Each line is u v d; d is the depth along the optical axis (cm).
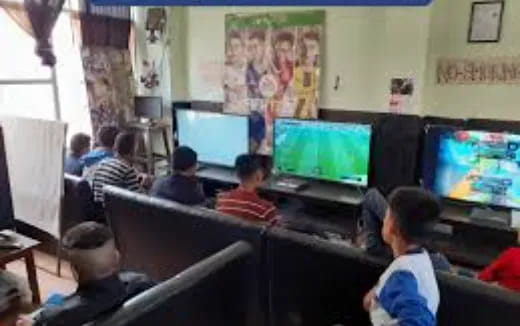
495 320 156
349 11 381
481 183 314
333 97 405
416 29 346
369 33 374
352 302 189
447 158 326
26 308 250
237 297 197
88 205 320
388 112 370
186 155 267
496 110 338
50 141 325
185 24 490
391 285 137
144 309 147
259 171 253
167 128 499
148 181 348
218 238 227
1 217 277
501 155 303
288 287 210
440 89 357
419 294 134
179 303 161
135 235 268
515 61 325
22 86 442
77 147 372
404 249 148
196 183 278
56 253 343
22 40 432
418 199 146
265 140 443
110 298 143
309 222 349
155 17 489
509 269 196
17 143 346
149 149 488
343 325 195
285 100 427
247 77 446
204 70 486
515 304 151
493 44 331
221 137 439
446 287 162
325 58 403
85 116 488
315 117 411
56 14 400
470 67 342
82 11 459
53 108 467
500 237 306
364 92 387
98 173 321
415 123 355
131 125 495
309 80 409
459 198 326
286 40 415
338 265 188
